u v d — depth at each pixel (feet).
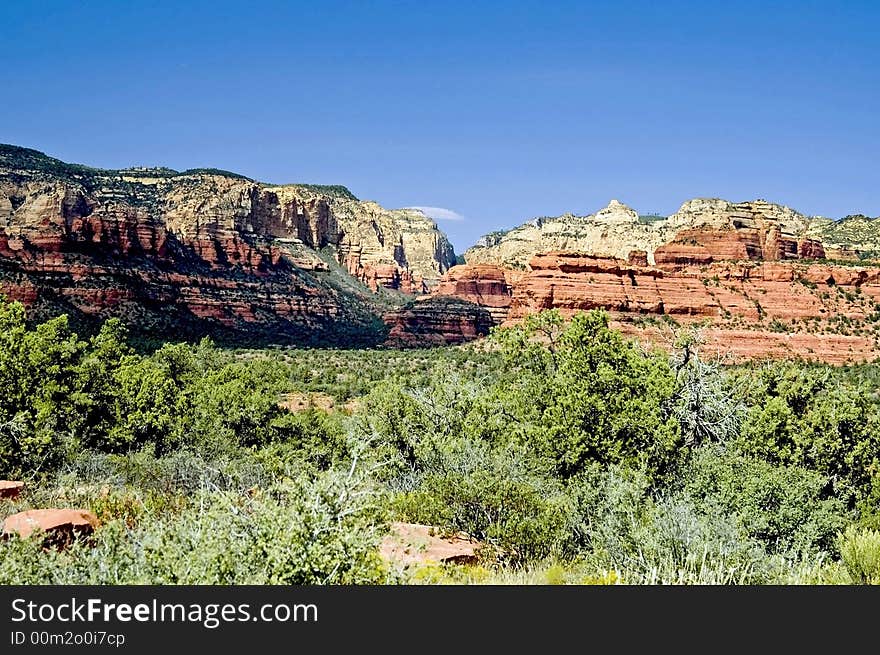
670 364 97.40
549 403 87.66
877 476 75.36
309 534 24.20
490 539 42.34
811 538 51.06
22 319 98.43
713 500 53.16
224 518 24.47
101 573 23.81
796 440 80.43
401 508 45.27
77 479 61.57
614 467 57.88
